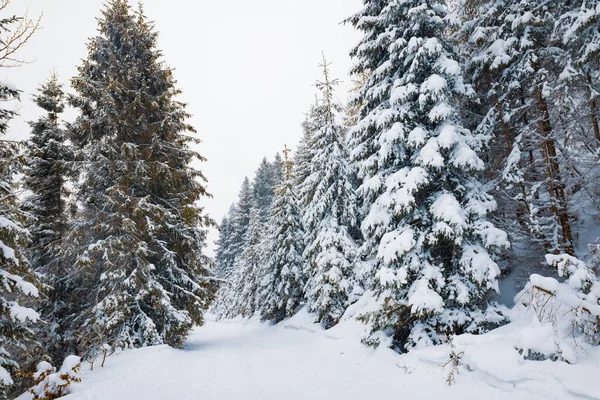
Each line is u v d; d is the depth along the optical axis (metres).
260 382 8.61
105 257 12.70
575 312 6.68
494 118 11.41
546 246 10.71
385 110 10.97
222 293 55.22
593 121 10.15
